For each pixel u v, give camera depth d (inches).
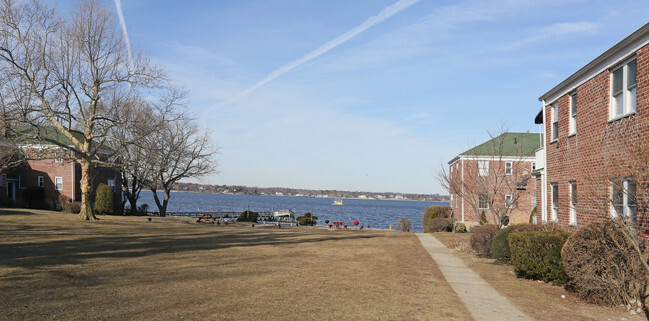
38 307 300.5
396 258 611.5
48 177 1686.8
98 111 1183.6
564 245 384.8
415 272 496.4
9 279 388.5
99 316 284.0
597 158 530.3
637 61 446.0
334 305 333.4
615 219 348.8
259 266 510.9
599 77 535.5
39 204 1621.6
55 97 980.6
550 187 705.0
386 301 351.6
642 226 410.9
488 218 1444.4
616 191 386.9
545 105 731.4
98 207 1514.5
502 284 434.6
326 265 532.4
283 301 341.1
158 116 1311.5
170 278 421.4
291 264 533.0
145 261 525.7
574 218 613.6
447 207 1615.4
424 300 359.3
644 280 346.3
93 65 1004.6
